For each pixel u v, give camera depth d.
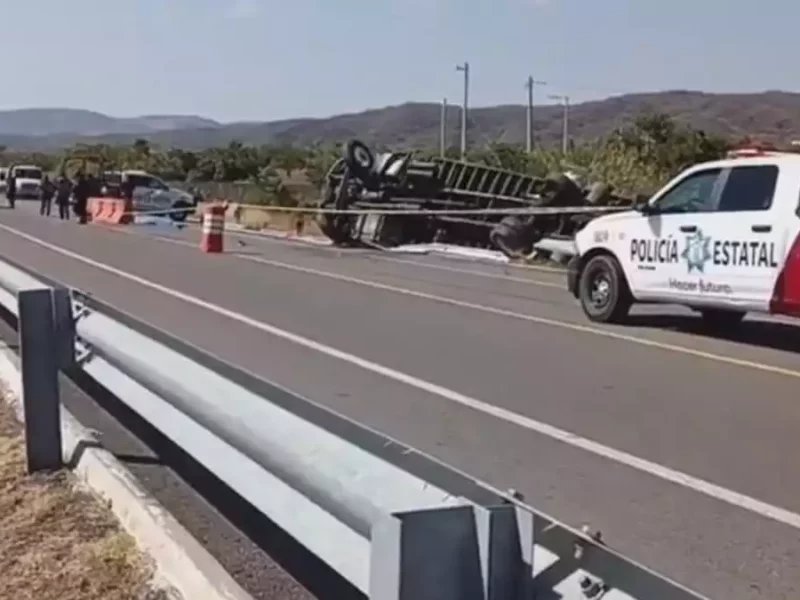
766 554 5.34
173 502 5.66
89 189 45.00
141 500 5.30
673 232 12.76
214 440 4.75
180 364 4.96
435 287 18.36
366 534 3.40
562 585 2.52
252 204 46.00
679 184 12.85
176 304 15.18
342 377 9.74
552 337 12.55
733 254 11.91
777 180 11.50
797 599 4.78
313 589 4.62
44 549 5.05
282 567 4.85
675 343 12.25
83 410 7.67
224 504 5.66
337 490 3.53
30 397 6.04
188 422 5.07
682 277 12.65
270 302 15.60
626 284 13.53
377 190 29.27
